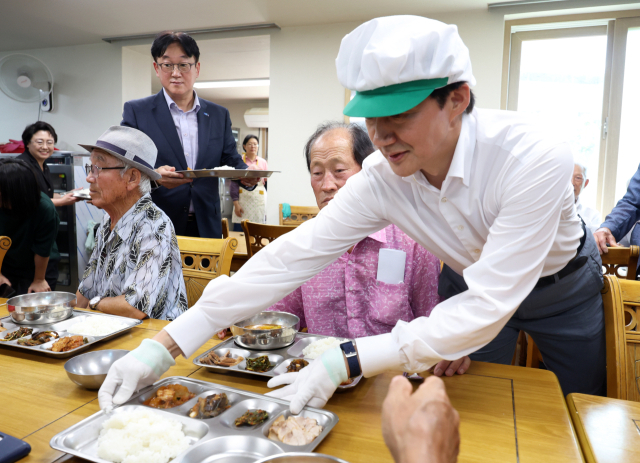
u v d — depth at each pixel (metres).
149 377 0.95
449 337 0.88
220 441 0.78
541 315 1.38
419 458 0.38
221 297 1.03
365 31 0.80
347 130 1.38
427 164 0.94
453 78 0.77
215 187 2.93
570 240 1.15
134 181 1.66
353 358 0.91
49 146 3.99
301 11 4.62
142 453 0.73
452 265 1.19
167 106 2.74
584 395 1.00
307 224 1.11
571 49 4.44
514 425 0.87
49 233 2.73
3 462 0.72
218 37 5.29
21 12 4.73
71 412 0.90
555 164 0.84
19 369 1.10
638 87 4.27
